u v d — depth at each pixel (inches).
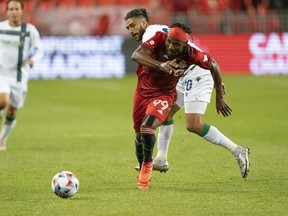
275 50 3752.5
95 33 3759.8
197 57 1146.7
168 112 1206.9
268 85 3257.9
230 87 3179.1
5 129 1700.3
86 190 1158.3
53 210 1004.6
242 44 3777.1
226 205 1031.0
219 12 3954.2
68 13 3732.8
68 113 2431.1
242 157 1232.2
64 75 3634.4
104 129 2044.8
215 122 2151.8
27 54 1713.8
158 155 1299.2
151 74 1156.5
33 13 3705.7
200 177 1282.0
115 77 3651.6
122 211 995.9
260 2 4030.5
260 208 1009.5
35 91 3122.5
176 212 987.3
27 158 1540.4
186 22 3784.5
